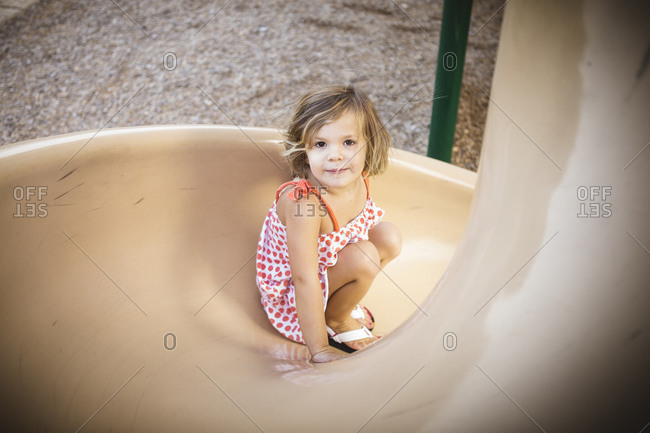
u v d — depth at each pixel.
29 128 2.35
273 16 3.23
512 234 0.50
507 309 0.50
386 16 3.31
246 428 0.62
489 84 2.76
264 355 0.89
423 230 1.29
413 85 2.73
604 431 0.47
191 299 1.02
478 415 0.50
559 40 0.45
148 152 1.07
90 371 0.78
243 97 2.58
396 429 0.53
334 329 1.06
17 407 0.67
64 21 3.08
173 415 0.67
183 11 3.25
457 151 2.39
